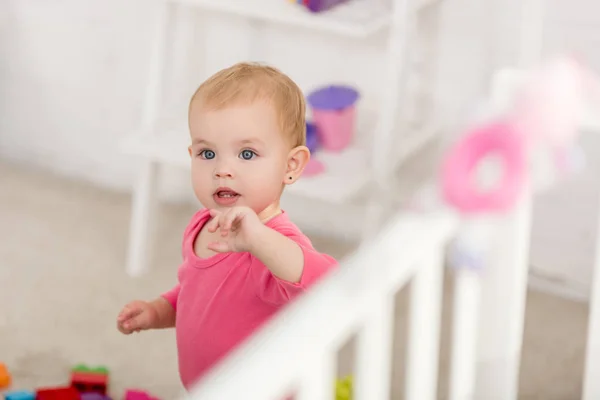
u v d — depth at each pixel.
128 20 2.76
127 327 1.43
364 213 2.63
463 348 1.11
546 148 1.08
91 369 2.07
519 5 2.28
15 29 2.95
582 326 2.31
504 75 1.16
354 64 2.52
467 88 2.41
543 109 1.07
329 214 2.68
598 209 2.33
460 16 2.37
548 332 2.28
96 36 2.83
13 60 2.99
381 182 2.24
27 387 2.06
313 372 0.79
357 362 0.90
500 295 1.22
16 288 2.43
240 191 1.28
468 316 1.10
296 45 2.57
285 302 1.24
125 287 2.46
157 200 2.53
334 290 0.84
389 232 0.95
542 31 2.27
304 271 1.16
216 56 2.68
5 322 2.29
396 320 2.28
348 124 2.33
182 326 1.35
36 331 2.26
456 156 1.01
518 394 2.05
